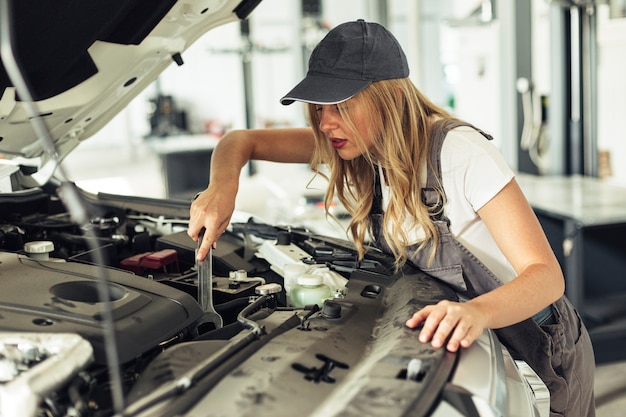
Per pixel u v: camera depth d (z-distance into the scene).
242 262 1.58
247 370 0.94
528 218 1.29
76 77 1.42
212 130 8.45
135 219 1.89
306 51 6.24
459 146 1.35
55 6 1.20
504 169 1.32
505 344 1.38
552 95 4.34
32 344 0.91
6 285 1.10
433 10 10.05
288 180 4.67
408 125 1.39
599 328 3.04
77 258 1.48
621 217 3.00
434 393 0.89
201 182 6.38
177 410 0.84
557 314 1.45
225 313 1.30
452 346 1.02
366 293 1.32
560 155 4.36
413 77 4.98
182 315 1.09
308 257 1.59
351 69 1.31
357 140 1.35
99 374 0.94
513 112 4.43
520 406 1.02
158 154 6.39
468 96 4.93
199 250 1.30
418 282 1.33
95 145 10.03
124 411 0.83
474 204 1.33
